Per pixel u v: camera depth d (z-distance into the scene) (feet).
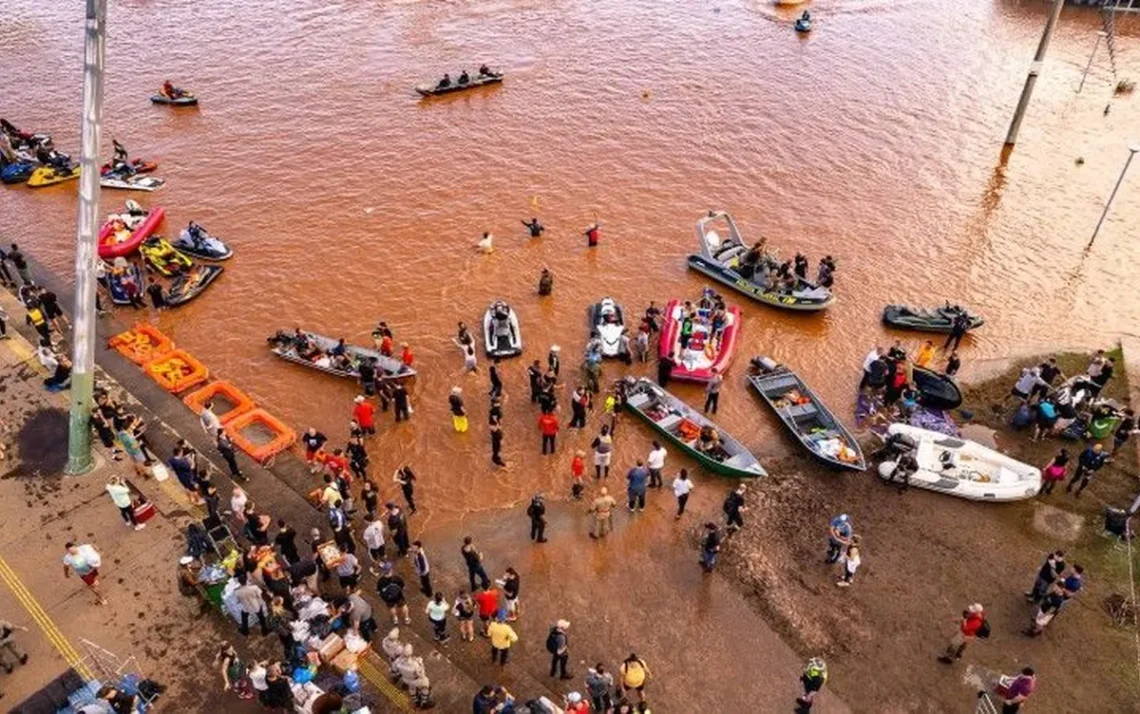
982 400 90.79
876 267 115.03
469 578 68.44
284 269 111.86
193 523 64.95
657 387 89.04
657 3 217.77
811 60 184.03
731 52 187.83
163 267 107.65
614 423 86.53
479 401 89.76
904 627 65.62
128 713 52.11
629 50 188.24
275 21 200.23
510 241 119.55
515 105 161.17
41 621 60.75
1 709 54.60
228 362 94.63
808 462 81.97
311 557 67.05
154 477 73.51
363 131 149.38
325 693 54.03
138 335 95.50
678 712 59.00
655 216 126.41
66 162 131.95
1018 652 63.72
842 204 130.11
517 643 63.41
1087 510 76.64
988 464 80.43
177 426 81.56
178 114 154.20
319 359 93.20
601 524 71.82
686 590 68.39
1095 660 63.21
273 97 161.58
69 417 77.82
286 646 58.59
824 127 154.10
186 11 206.28
